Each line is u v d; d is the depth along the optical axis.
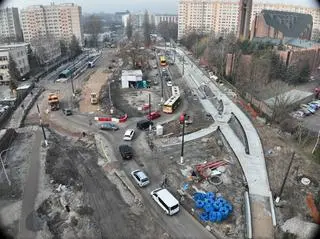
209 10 157.00
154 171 32.34
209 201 26.48
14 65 73.69
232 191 29.02
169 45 150.50
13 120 49.16
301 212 26.58
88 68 94.00
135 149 37.56
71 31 148.25
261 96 57.12
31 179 31.02
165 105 50.47
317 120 52.94
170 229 23.89
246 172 32.38
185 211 26.02
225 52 79.75
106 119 47.75
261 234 23.62
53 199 27.45
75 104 56.91
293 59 74.25
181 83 70.94
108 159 35.06
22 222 24.62
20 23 151.88
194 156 35.59
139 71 73.00
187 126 44.59
